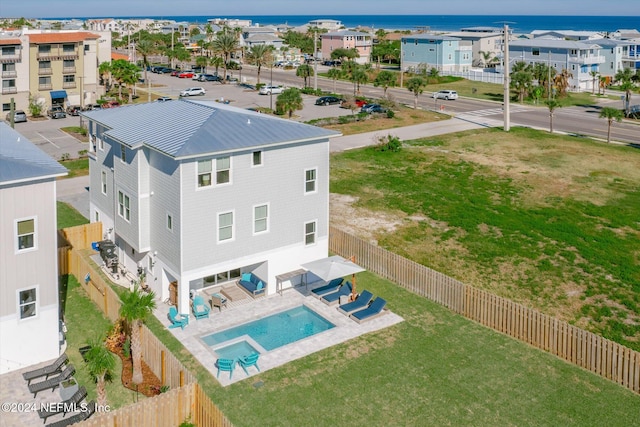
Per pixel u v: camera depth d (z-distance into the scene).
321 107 94.62
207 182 29.55
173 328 29.05
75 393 23.14
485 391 24.53
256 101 99.44
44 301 25.81
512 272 36.28
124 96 103.25
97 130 36.72
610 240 40.84
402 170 58.12
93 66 96.31
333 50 160.00
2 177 23.66
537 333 27.83
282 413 22.94
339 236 37.84
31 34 91.06
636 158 63.78
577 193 51.44
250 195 31.19
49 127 80.19
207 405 20.98
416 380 25.19
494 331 29.39
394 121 82.88
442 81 126.19
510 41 132.50
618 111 70.94
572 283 34.72
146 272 33.28
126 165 32.28
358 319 29.84
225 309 31.19
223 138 30.20
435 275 32.09
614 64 129.12
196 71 143.38
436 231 42.75
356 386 24.70
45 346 26.11
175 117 33.44
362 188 52.50
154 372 24.91
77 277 33.94
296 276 34.06
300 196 33.28
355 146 68.00
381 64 166.12
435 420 22.70
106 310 29.95
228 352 27.39
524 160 62.22
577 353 26.47
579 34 155.50
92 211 39.84
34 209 24.84
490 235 41.91
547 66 110.81
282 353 27.03
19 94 88.50
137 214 31.77
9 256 24.61
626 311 31.67
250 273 34.16
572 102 103.81
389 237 41.66
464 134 74.94
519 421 22.72
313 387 24.59
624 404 23.83
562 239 40.97
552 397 24.20
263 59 121.38
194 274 30.11
